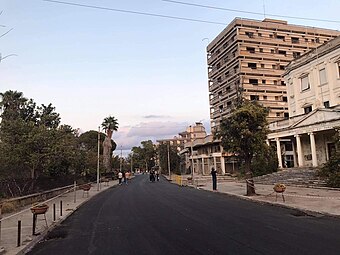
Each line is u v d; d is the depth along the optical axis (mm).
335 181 22422
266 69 81250
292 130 36438
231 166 65188
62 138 28688
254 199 19672
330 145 35062
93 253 8523
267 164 36656
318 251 7609
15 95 39000
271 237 9320
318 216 13000
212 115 92688
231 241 8969
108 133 72875
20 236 10406
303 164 37906
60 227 13266
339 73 35906
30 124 26062
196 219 13188
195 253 7879
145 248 8680
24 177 24656
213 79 94438
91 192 33562
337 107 31641
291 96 44031
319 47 39156
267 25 84250
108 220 14273
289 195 20312
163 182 51656
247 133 21719
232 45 83625
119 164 88625
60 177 31891
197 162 81688
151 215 15039
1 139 24641
